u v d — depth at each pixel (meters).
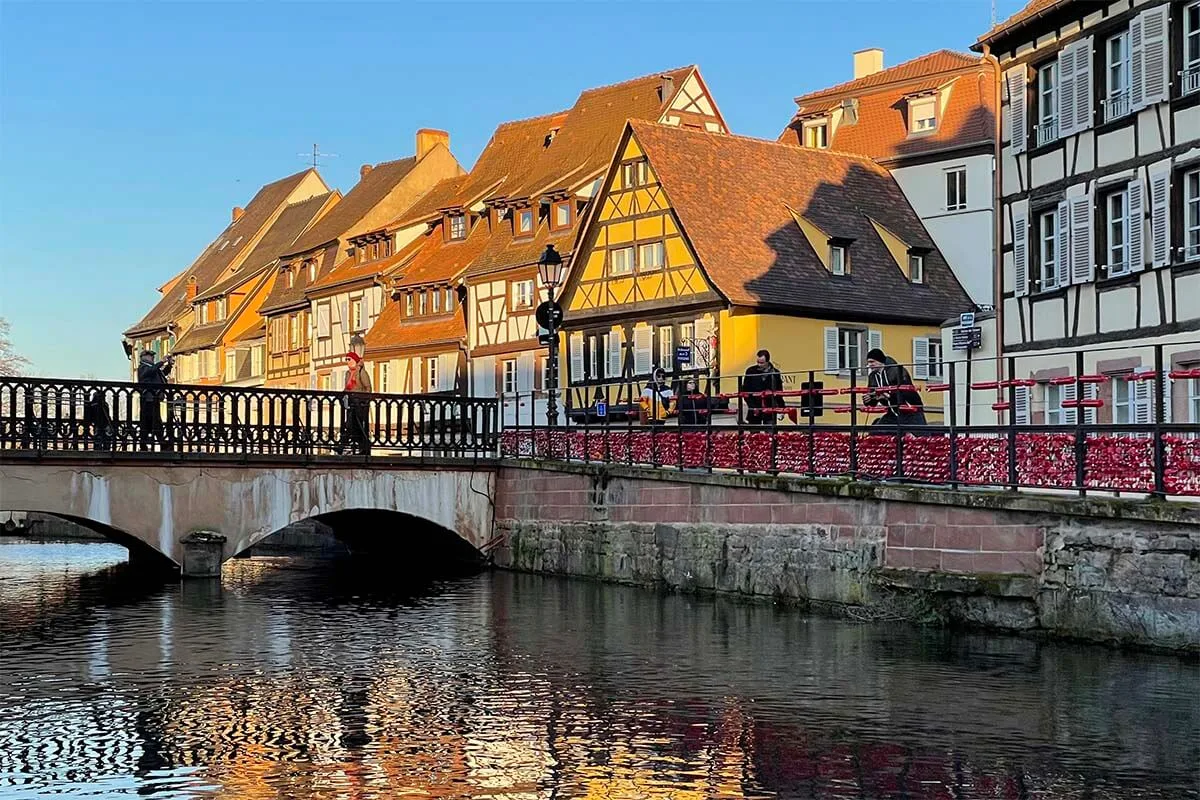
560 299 44.41
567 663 17.36
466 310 53.12
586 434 28.50
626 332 41.84
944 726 13.41
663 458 26.06
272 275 75.50
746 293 38.00
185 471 27.69
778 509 22.67
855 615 20.94
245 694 15.55
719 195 40.72
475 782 11.67
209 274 83.88
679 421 26.06
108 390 27.08
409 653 18.41
